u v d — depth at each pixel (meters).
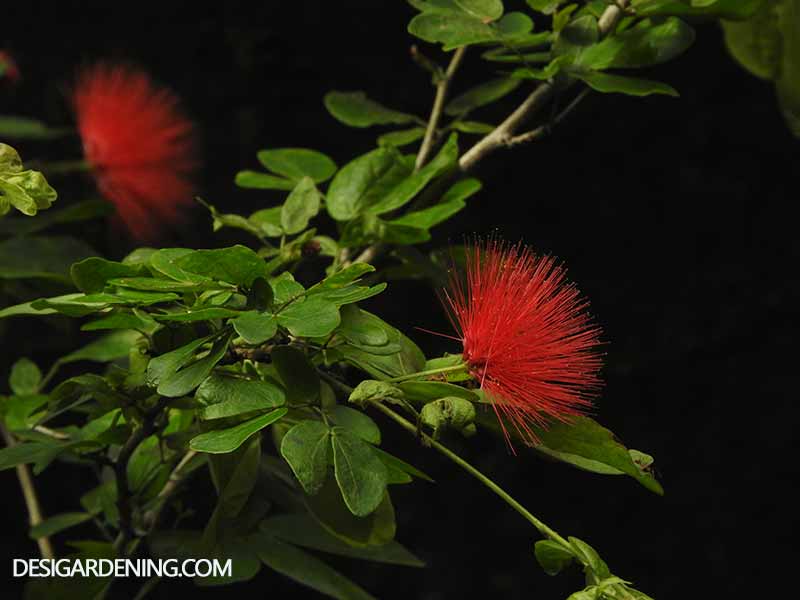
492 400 0.66
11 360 1.30
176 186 0.86
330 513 0.69
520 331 0.66
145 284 0.64
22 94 1.45
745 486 1.47
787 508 1.46
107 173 0.85
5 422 0.77
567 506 1.47
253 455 0.70
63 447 0.69
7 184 0.63
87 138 0.85
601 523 1.47
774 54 0.80
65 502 1.39
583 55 0.73
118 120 0.85
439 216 0.72
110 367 0.73
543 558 0.67
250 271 0.64
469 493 1.46
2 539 1.37
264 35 1.47
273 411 0.65
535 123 1.47
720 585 1.46
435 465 1.46
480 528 1.46
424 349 1.43
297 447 0.63
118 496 0.72
